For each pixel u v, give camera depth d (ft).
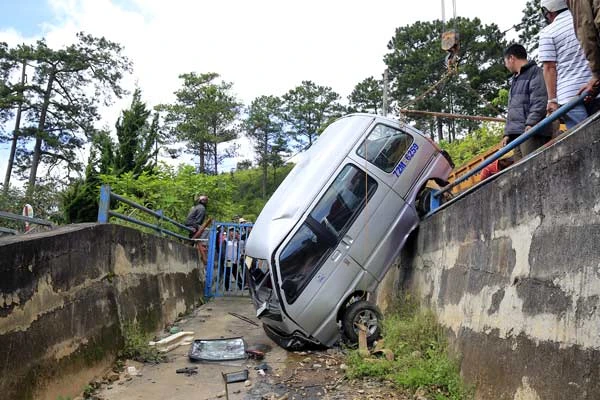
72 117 134.41
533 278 12.11
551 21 14.99
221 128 185.88
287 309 22.36
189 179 50.49
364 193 23.97
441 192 22.82
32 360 13.98
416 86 102.47
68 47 131.23
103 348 19.12
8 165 131.64
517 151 18.31
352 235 23.40
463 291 17.17
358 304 22.79
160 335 25.99
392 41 114.93
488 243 15.38
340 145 24.72
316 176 24.07
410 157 25.21
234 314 32.58
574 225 10.57
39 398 13.98
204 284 40.98
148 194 45.88
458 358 16.08
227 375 19.15
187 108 180.96
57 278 16.12
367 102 137.69
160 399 16.76
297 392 17.13
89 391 16.88
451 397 14.67
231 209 53.36
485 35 94.73
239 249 40.83
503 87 93.35
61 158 133.08
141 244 25.80
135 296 23.86
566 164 10.96
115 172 60.85
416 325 20.02
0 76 127.24
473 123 97.30
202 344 23.35
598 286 9.46
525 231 12.85
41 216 80.84
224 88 185.78
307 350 23.29
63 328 16.16
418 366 16.98
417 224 24.82
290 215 23.31
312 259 22.79
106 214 21.98
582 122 10.84
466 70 93.15
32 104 129.29
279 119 198.39
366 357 19.43
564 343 10.28
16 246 13.64
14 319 13.34
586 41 10.94
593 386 9.08
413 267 25.55
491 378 13.29
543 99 16.90
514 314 12.80
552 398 10.27
